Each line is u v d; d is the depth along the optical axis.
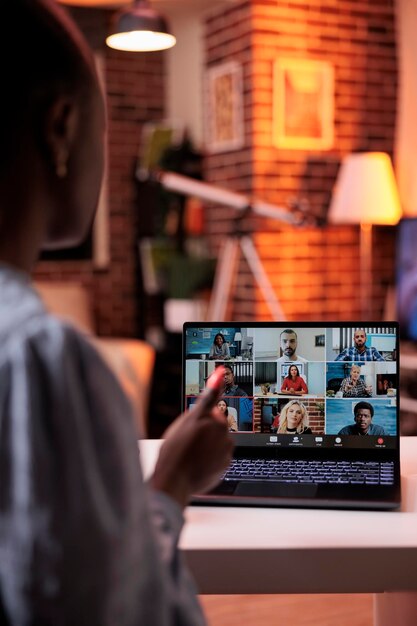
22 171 0.62
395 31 5.58
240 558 1.18
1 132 0.61
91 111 0.66
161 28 3.64
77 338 0.57
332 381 1.55
